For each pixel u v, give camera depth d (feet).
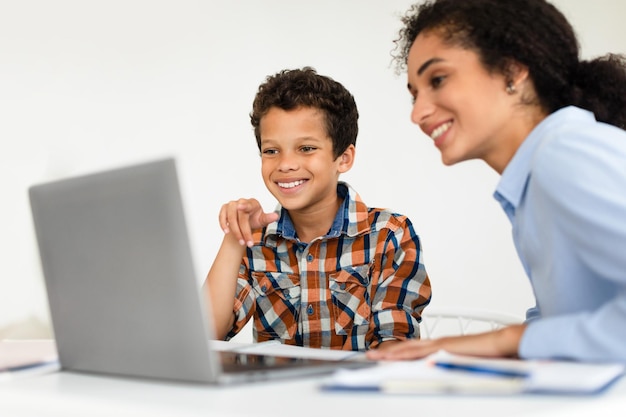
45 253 3.09
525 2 3.58
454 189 10.13
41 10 8.14
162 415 2.29
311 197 5.38
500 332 3.06
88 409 2.50
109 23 8.51
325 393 2.45
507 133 3.59
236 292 5.38
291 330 5.44
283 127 5.37
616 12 11.00
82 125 8.34
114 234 2.79
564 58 3.62
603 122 3.70
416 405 2.23
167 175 2.61
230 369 2.85
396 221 5.44
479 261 10.23
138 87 8.65
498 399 2.28
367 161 9.61
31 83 8.07
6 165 7.91
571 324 2.88
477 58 3.51
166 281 2.67
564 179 2.95
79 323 3.03
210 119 9.03
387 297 5.17
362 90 9.68
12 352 4.03
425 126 3.69
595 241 2.88
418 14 3.85
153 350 2.77
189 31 8.92
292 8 9.45
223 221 5.02
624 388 2.43
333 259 5.42
